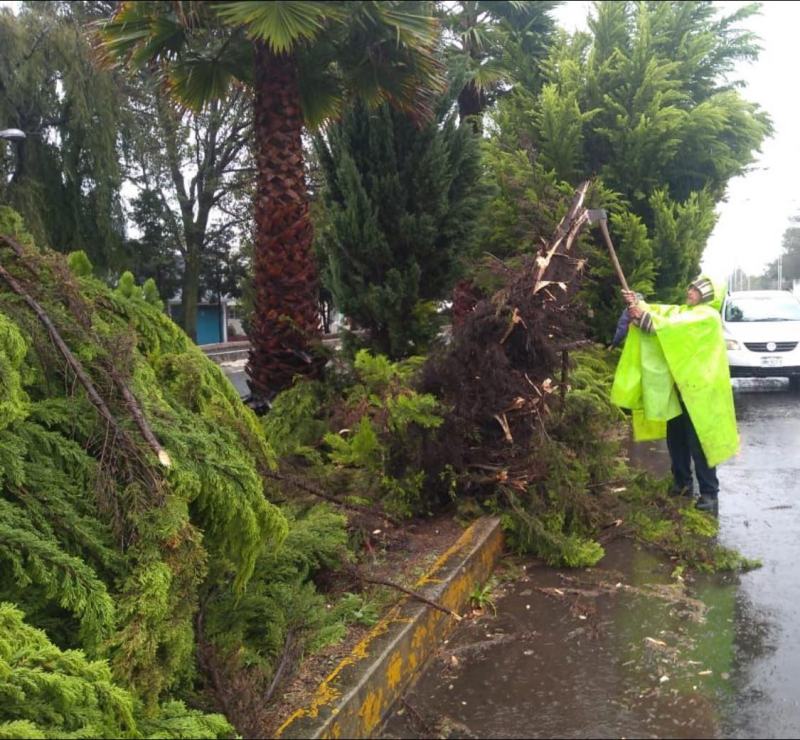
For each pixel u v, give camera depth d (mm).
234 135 32250
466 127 8648
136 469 3137
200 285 42344
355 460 5234
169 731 2574
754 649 3756
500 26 14906
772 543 5301
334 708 2916
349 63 6809
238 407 4547
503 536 5184
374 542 4684
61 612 3047
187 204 35312
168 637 2859
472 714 3289
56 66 22484
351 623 3660
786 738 3018
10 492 2990
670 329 5594
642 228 11711
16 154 23734
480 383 5086
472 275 7695
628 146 12492
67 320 3555
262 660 3240
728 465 7812
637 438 6199
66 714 2436
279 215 7051
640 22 12859
